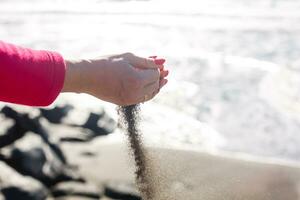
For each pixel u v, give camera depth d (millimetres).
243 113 3246
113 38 5246
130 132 1443
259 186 2176
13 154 2174
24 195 1978
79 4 7203
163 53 4539
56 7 7043
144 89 1028
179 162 2299
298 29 5184
